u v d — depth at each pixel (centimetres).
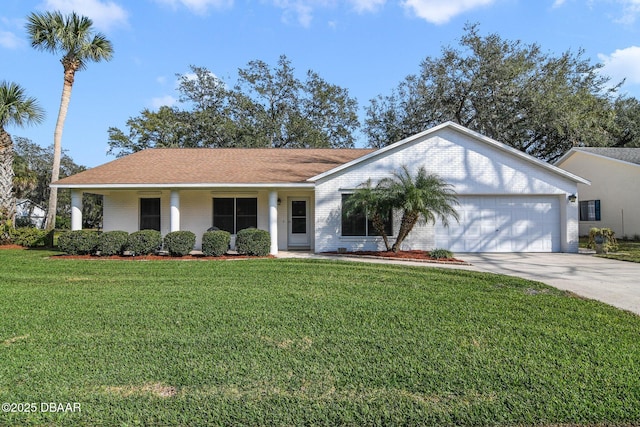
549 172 1441
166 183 1345
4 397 321
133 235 1259
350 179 1398
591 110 2372
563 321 544
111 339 459
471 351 427
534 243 1462
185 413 299
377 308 609
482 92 2497
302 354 416
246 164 1603
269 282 830
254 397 324
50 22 1869
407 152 1414
